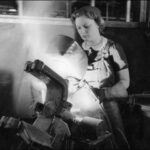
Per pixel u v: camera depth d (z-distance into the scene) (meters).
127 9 2.53
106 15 3.09
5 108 2.05
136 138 2.10
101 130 1.52
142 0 2.40
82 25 1.94
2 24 1.97
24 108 2.09
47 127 1.45
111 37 2.25
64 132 1.47
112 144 1.88
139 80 2.36
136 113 2.05
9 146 2.01
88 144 1.49
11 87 2.04
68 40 1.59
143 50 2.37
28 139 1.35
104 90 1.88
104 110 1.96
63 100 1.47
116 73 2.09
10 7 2.72
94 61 2.03
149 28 2.35
